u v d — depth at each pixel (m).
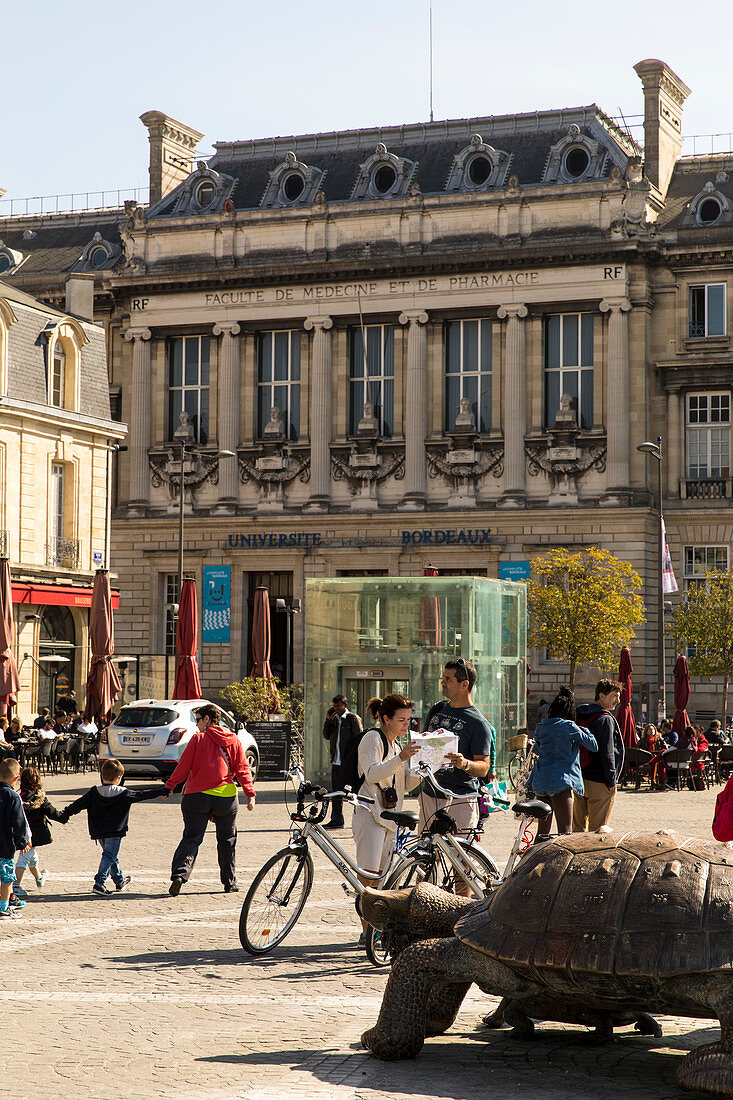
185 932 14.59
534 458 61.34
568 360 61.56
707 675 55.59
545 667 59.41
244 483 65.62
